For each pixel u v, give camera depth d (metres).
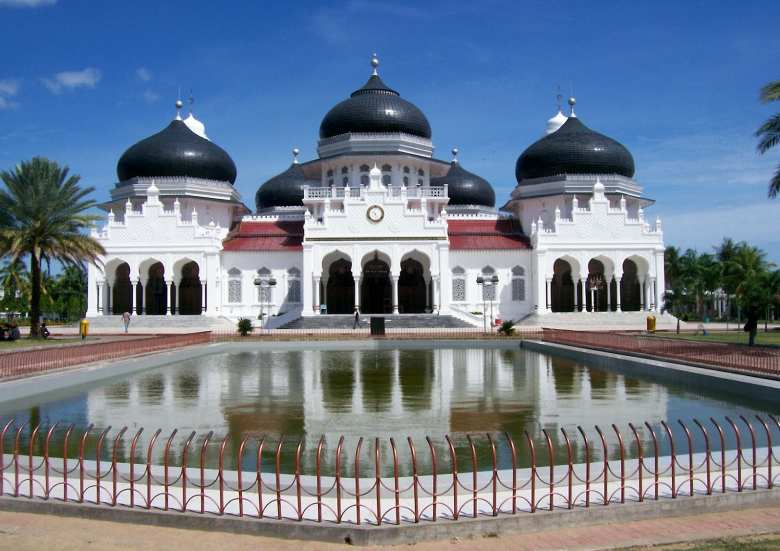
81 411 17.45
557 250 55.56
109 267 56.03
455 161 72.00
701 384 20.67
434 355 34.22
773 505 9.23
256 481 9.58
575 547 7.79
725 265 67.94
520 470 10.62
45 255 42.38
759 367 19.84
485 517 8.32
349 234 53.97
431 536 8.09
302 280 55.97
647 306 56.19
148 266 56.03
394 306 53.66
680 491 9.30
